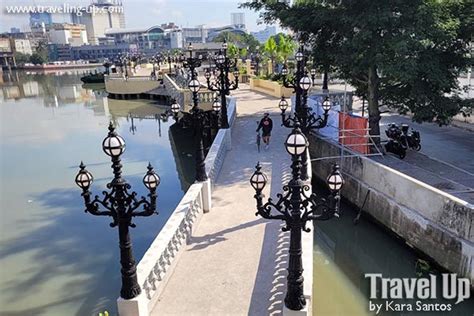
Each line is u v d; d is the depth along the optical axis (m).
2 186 22.42
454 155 20.41
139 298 8.20
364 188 16.97
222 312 8.77
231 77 49.41
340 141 19.16
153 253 9.36
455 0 17.34
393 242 15.35
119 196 7.79
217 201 14.46
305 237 10.44
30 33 188.75
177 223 10.71
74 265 14.01
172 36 172.75
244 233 12.08
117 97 57.16
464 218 12.01
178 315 8.72
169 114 38.00
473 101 18.33
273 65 48.28
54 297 12.19
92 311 11.45
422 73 17.36
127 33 190.25
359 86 22.44
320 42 20.94
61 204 19.67
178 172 24.80
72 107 52.09
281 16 21.28
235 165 18.38
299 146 7.57
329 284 13.52
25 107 53.41
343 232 17.36
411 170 16.77
